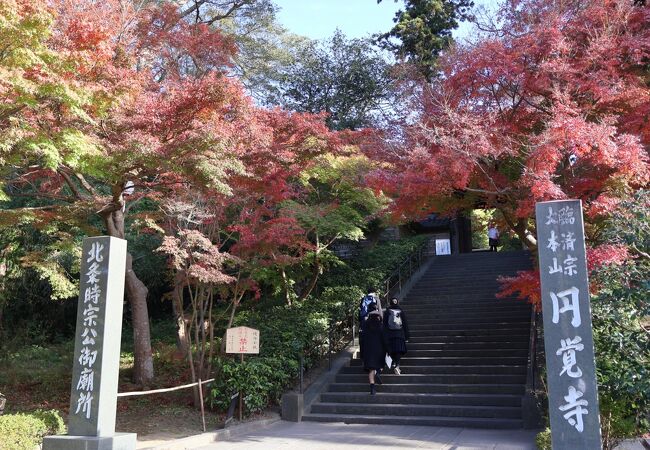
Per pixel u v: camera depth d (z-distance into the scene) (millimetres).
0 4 6270
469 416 9766
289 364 11125
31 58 6781
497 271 17844
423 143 9141
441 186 8539
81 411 6656
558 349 5258
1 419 7012
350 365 12742
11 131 7070
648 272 6199
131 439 6793
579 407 5090
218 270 10758
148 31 12641
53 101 7699
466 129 8289
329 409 10664
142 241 16297
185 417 10102
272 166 10164
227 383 10219
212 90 8805
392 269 18469
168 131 9039
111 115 8820
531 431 8711
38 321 18250
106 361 6766
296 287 17938
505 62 8508
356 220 15461
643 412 6391
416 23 20531
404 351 11633
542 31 8305
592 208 7391
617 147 7375
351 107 23516
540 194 7234
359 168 12086
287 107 23219
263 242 11117
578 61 8719
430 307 15336
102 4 10547
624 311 6188
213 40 13570
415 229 25141
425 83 9766
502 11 9312
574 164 8422
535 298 8383
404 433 8961
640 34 8852
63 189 13625
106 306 6844
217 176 8711
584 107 8555
